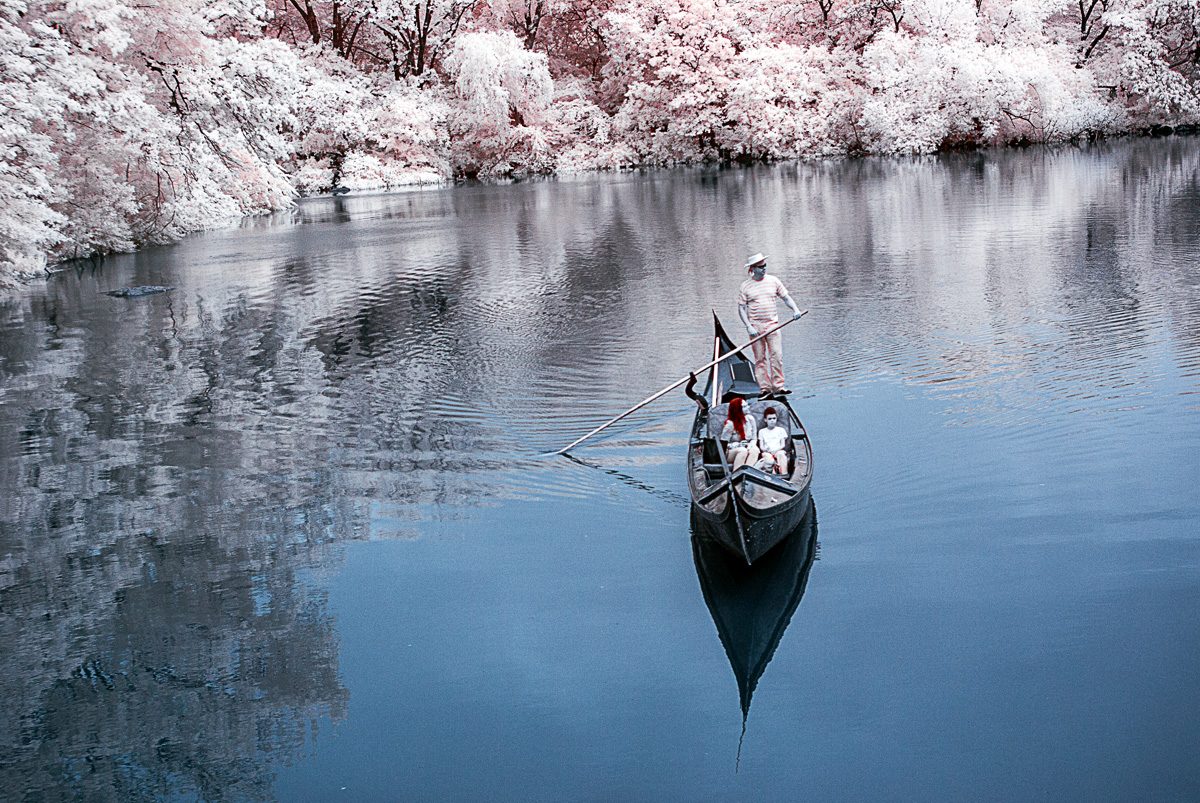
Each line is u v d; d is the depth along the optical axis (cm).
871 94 5444
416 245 2948
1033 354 1373
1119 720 638
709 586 838
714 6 5816
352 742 666
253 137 3434
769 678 705
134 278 2562
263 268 2645
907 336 1526
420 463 1149
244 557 938
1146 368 1266
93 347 1812
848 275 2050
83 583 905
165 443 1269
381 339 1756
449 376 1494
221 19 3647
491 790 614
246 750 664
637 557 895
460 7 5716
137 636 811
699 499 895
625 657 746
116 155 2877
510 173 5803
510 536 949
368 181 5397
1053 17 5822
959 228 2564
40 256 2455
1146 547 833
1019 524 887
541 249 2714
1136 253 2039
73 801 623
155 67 2997
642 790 609
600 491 1041
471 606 828
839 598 796
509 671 736
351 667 751
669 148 5919
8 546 987
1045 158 4578
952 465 1017
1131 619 739
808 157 5669
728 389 1224
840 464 1042
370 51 6078
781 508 840
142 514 1050
